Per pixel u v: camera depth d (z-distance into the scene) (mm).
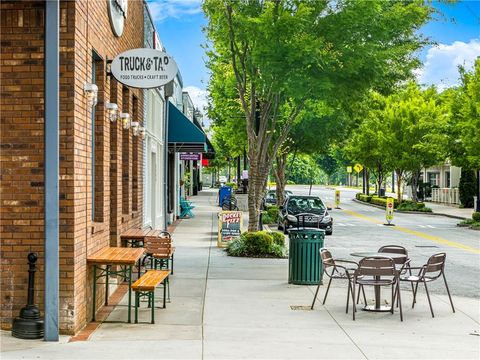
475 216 34219
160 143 24031
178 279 14500
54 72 8359
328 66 15938
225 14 17578
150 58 10992
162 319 10234
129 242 14000
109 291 12227
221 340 8938
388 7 16891
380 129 48188
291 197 29359
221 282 14156
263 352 8344
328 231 28031
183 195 41062
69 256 8758
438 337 9508
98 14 10469
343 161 97562
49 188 8383
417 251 22250
